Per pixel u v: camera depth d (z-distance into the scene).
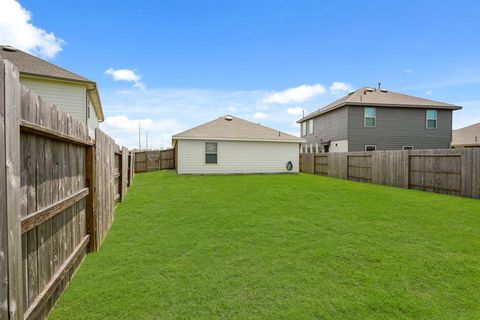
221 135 15.37
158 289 2.71
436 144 18.69
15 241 1.64
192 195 7.93
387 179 10.66
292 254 3.60
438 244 3.97
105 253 3.63
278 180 12.02
